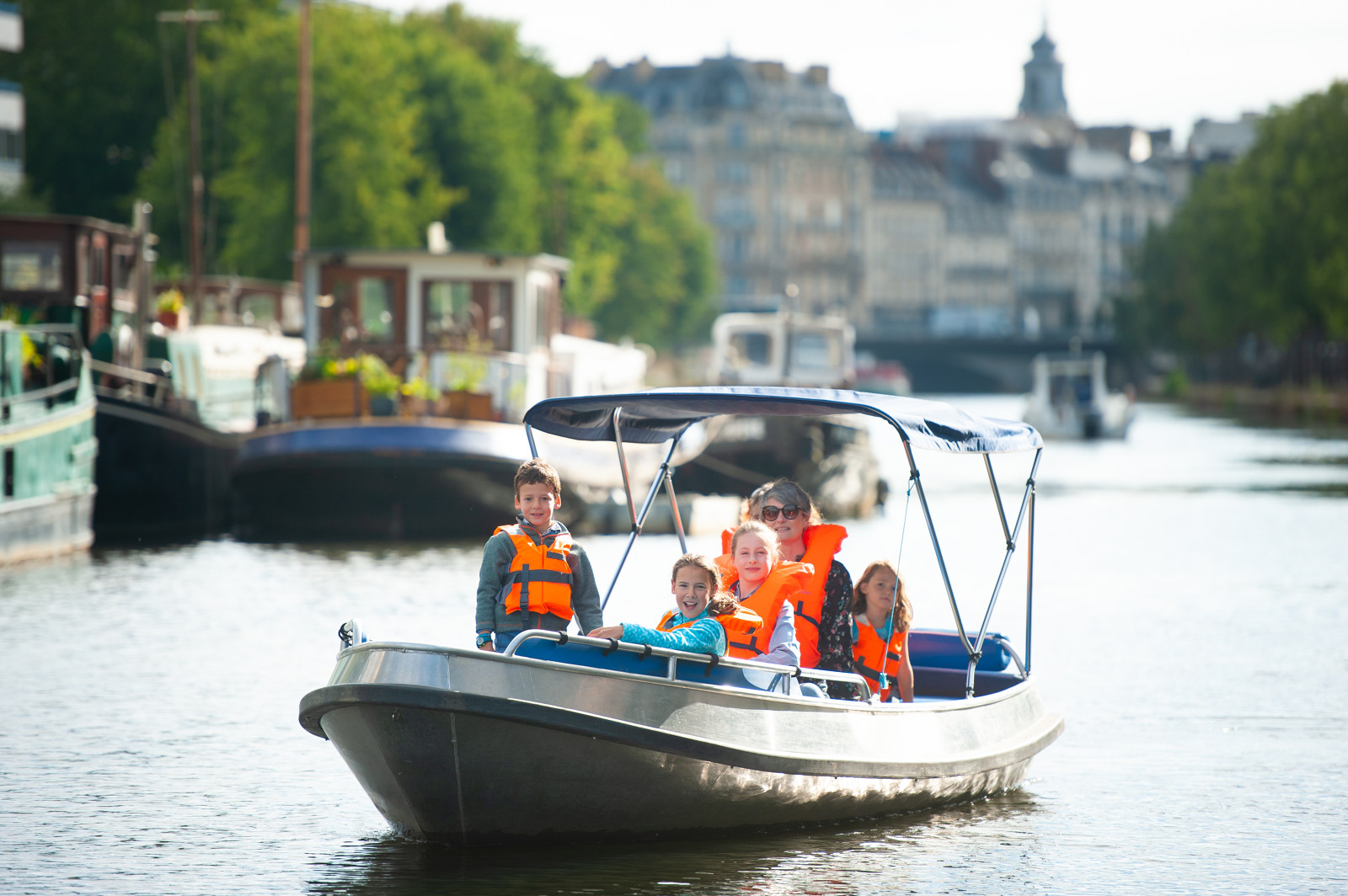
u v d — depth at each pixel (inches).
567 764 646.5
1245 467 3304.6
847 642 747.4
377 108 3855.8
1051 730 829.8
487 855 673.6
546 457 1852.9
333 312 1919.3
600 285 5017.2
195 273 2812.5
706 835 692.1
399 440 1768.0
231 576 1535.4
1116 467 3346.5
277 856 682.2
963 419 764.0
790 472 2272.4
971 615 1382.9
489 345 1911.9
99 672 1075.9
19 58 4633.4
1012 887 651.5
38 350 1726.1
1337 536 2001.7
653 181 6643.7
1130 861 687.7
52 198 4584.2
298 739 895.1
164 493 1907.0
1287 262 5206.7
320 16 4047.7
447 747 638.5
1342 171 5108.3
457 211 4271.7
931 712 748.6
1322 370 6220.5
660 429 815.7
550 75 4985.2
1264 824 746.2
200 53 4594.0
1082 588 1549.0
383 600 1382.9
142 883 651.5
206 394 2058.3
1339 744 903.1
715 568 681.6
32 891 642.2
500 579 672.4
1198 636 1264.8
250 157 3858.3
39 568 1600.6
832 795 705.6
